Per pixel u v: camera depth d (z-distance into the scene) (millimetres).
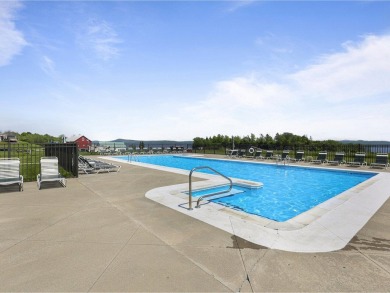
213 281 2686
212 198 7797
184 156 25562
